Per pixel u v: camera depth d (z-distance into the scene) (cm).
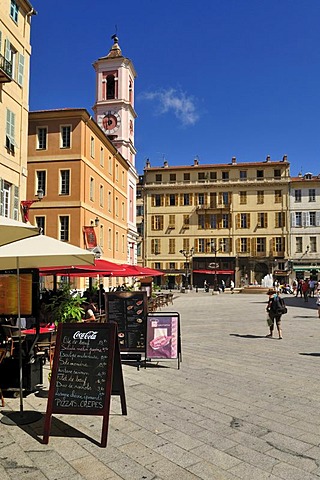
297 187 6531
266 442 525
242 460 475
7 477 438
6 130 2119
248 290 5150
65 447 512
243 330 1627
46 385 787
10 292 734
